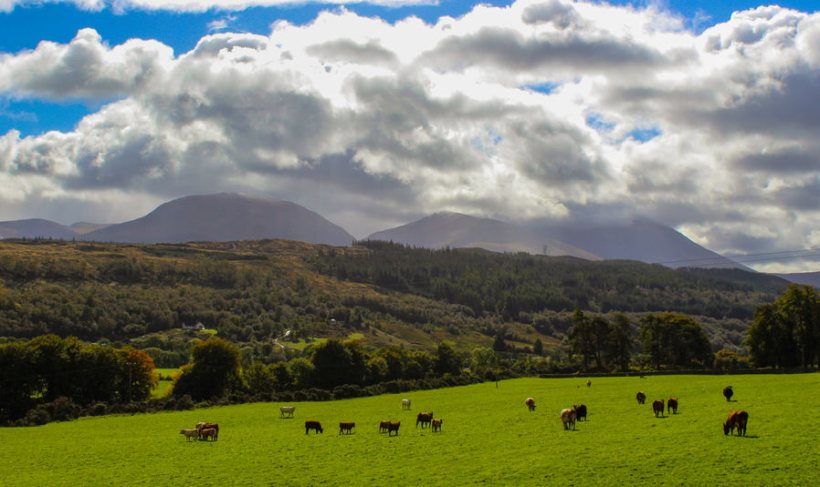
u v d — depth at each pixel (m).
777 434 52.59
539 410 83.25
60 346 110.56
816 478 40.59
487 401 100.94
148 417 96.25
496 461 50.53
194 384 120.25
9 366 102.69
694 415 66.88
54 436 78.62
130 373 117.25
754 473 42.19
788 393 79.25
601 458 48.88
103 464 58.16
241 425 83.69
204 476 50.91
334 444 63.12
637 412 73.94
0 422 96.38
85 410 100.81
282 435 71.75
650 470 44.56
